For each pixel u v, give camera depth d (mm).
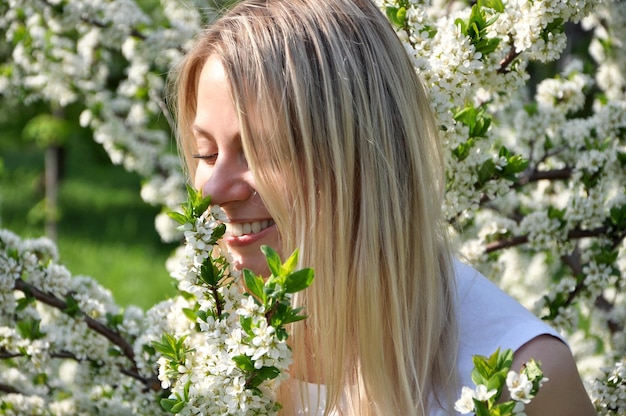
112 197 10258
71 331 2186
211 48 1439
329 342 1422
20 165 11672
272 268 1151
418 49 1828
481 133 1937
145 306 6566
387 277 1428
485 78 1851
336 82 1398
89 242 8438
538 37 1778
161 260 7898
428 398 1437
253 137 1383
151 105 3742
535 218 2238
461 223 2156
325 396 1531
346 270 1406
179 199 3990
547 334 1387
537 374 1111
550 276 3129
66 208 9656
